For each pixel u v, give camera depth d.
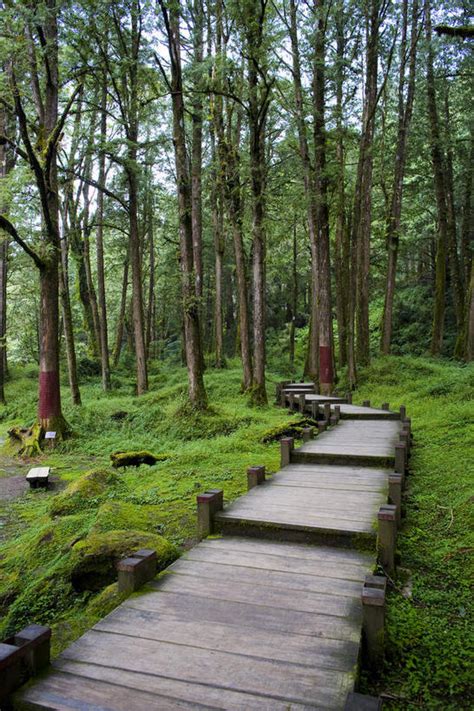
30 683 2.86
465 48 20.77
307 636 3.30
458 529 5.84
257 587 4.03
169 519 6.94
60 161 22.97
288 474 7.66
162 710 2.61
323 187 20.09
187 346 15.18
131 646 3.22
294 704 2.64
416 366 22.12
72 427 15.59
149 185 27.92
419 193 29.33
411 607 4.28
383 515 4.68
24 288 29.75
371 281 36.19
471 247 26.86
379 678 3.34
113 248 35.69
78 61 15.28
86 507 7.87
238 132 23.02
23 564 6.05
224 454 11.38
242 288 20.92
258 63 16.05
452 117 26.55
